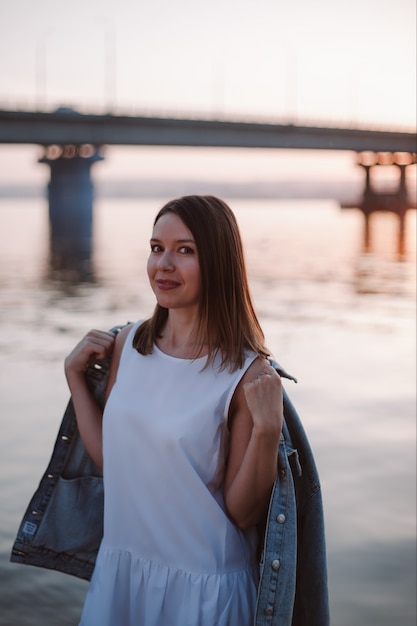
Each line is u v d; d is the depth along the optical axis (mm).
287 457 2154
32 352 14805
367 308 23906
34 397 10125
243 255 2244
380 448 7711
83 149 93500
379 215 119438
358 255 48781
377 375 12391
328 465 7082
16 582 4359
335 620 4184
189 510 2137
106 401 2436
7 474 6398
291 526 2100
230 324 2174
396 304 25188
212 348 2174
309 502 2193
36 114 59469
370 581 4656
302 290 29594
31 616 3961
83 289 29312
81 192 93688
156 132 64938
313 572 2188
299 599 2199
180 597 2143
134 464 2189
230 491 2137
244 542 2209
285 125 72000
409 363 13734
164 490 2148
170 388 2182
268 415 2055
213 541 2143
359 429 8562
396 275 36406
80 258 45375
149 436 2160
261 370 2164
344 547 5152
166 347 2252
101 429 2377
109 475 2244
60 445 2455
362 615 4254
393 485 6465
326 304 25016
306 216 132125
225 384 2146
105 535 2273
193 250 2180
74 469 2459
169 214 2205
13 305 24156
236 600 2146
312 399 10344
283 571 2082
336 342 16625
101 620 2215
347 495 6211
